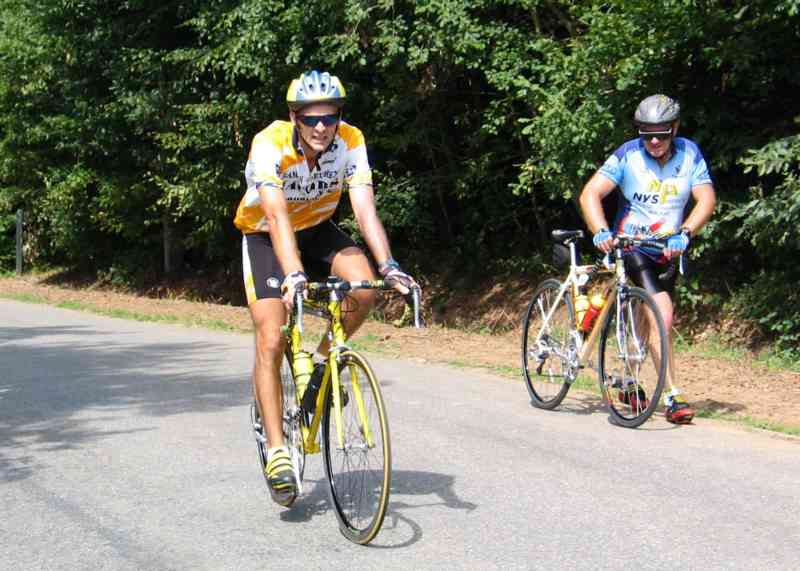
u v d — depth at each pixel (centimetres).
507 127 1450
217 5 1590
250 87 1738
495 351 1069
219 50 1530
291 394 490
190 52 1659
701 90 1133
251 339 1204
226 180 1764
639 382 682
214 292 2103
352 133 484
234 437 661
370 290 477
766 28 1022
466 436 657
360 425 434
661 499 508
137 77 1920
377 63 1421
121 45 1972
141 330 1312
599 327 704
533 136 1244
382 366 970
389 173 1653
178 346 1132
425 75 1481
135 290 2272
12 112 2258
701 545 437
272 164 463
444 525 466
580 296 723
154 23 1912
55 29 2031
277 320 471
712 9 1025
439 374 922
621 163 700
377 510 424
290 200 483
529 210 1612
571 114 1115
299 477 465
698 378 891
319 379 459
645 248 702
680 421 698
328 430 456
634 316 680
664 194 694
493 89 1529
